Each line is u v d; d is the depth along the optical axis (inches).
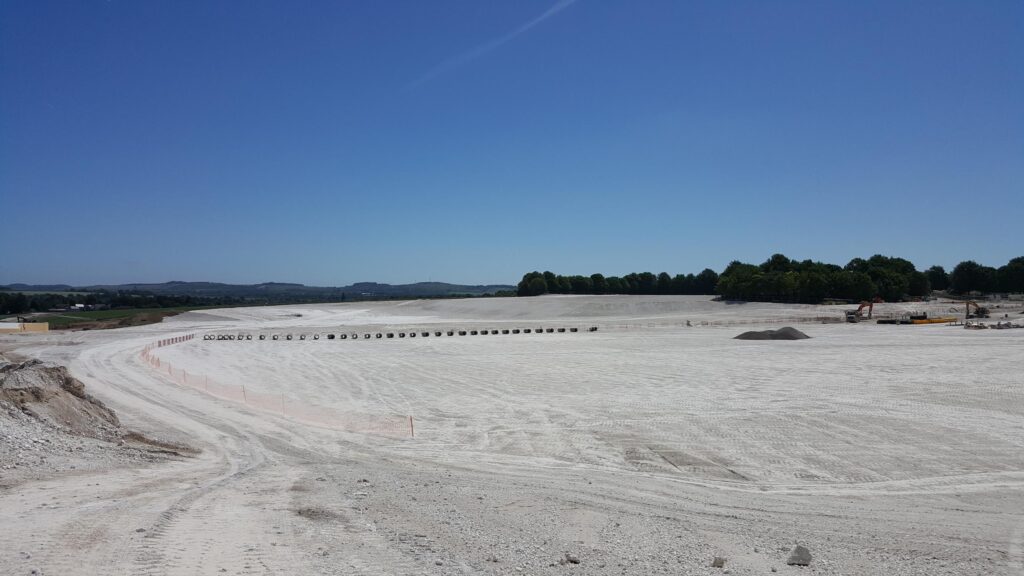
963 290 6801.2
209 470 616.4
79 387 797.9
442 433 895.1
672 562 367.2
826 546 420.8
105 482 506.3
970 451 776.9
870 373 1461.6
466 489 556.4
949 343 2180.1
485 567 334.3
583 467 703.1
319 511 437.7
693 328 3201.3
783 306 4591.5
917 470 696.4
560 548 383.2
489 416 1023.6
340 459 717.9
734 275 5531.5
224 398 1195.3
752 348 2112.5
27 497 432.5
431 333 3122.5
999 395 1154.0
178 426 890.7
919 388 1238.9
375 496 499.8
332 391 1315.2
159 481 532.1
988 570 376.2
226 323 4131.4
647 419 979.9
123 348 2309.3
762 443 822.5
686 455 764.6
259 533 370.9
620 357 1886.1
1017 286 6638.8
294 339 2861.7
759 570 358.9
